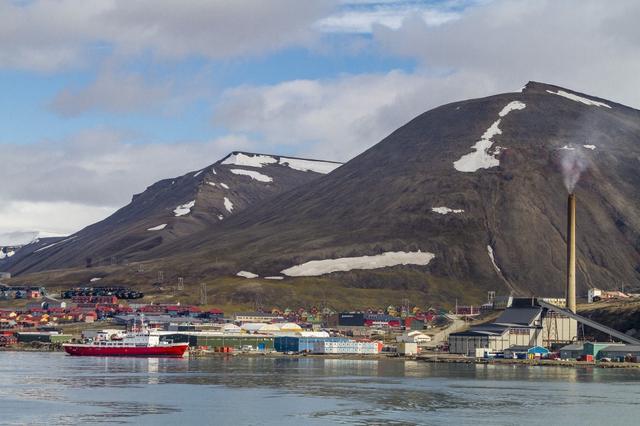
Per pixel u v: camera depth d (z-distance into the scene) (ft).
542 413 648.38
